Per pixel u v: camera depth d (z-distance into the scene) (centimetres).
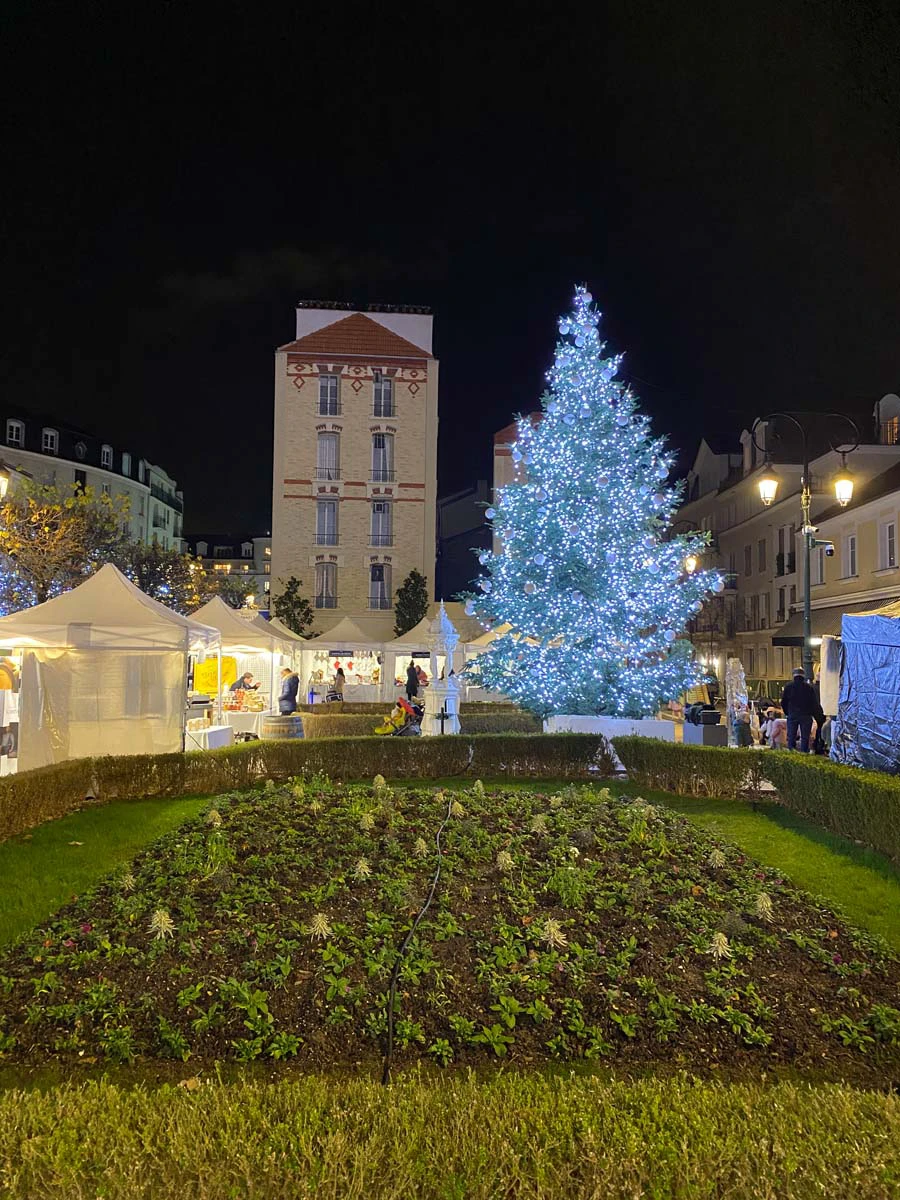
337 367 4522
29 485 2995
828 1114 321
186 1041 448
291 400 4503
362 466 4519
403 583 4481
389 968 504
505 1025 464
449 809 777
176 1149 286
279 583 4469
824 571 3784
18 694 1370
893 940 619
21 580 2931
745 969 525
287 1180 269
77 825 972
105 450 6612
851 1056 456
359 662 3669
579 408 1858
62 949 541
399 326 4644
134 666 1407
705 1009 477
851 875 786
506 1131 301
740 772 1198
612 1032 464
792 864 823
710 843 755
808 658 1767
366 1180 271
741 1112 324
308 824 751
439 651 2169
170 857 686
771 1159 286
